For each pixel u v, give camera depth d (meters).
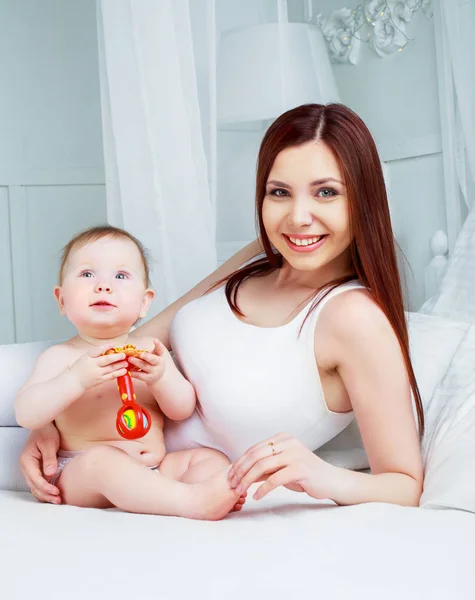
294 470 1.06
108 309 1.32
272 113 2.30
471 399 1.23
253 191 2.48
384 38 2.30
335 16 2.48
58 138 3.25
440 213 2.16
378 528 0.98
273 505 1.16
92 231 1.38
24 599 0.80
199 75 1.94
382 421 1.16
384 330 1.17
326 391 1.25
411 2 2.19
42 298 3.30
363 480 1.11
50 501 1.22
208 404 1.28
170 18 1.85
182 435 1.35
